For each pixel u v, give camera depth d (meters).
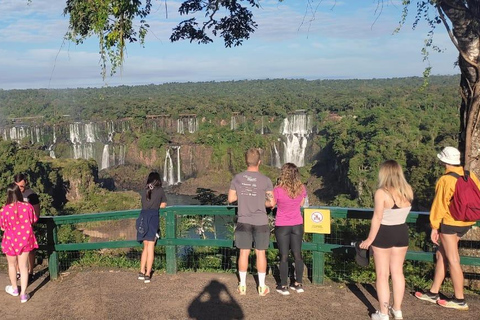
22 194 5.65
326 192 82.62
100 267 6.58
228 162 108.69
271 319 4.75
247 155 5.13
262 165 100.25
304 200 5.22
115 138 115.69
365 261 4.57
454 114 78.19
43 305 5.32
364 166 70.12
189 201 93.31
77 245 6.07
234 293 5.42
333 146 86.88
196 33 9.08
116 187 105.12
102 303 5.27
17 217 5.33
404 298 5.16
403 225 4.38
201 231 7.51
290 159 111.38
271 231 7.47
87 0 6.29
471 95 6.04
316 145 104.88
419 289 5.43
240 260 5.29
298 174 5.17
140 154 111.38
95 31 6.18
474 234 5.96
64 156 112.38
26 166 64.88
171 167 108.31
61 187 78.50
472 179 4.46
